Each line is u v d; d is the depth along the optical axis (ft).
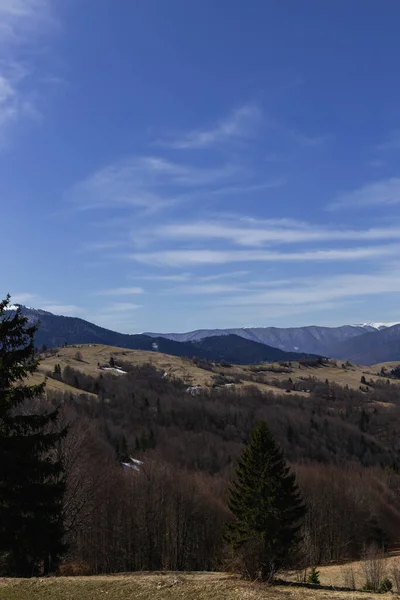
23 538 59.47
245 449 133.39
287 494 119.34
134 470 208.33
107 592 50.08
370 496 255.91
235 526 118.32
